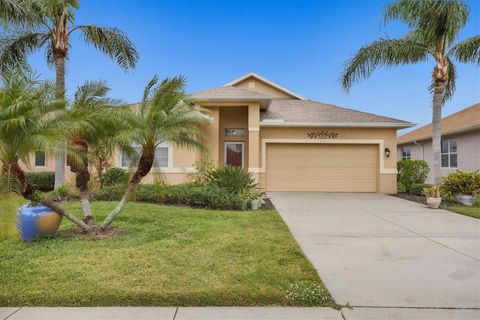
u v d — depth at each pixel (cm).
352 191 1570
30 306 350
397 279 429
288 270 450
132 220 772
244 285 394
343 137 1560
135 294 364
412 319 328
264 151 1565
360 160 1574
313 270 454
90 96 659
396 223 802
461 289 398
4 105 475
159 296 361
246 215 874
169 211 901
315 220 838
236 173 1121
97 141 652
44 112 512
